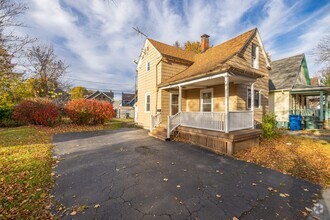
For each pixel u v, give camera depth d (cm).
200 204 320
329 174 471
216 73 744
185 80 913
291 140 886
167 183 407
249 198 344
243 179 438
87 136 1043
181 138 944
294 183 418
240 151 697
